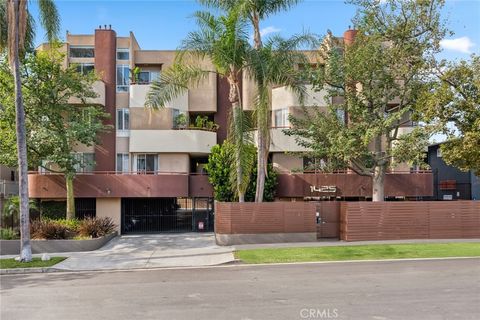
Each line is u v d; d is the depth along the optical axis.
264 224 22.20
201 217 28.61
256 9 21.31
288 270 14.98
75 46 31.11
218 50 20.48
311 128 23.97
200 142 29.47
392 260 16.95
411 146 22.33
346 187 27.58
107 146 30.00
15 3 17.67
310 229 22.48
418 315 8.79
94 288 12.50
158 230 28.48
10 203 23.97
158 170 29.80
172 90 21.11
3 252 20.69
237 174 21.78
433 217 23.28
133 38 31.42
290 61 21.31
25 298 11.24
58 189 26.92
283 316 8.83
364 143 21.95
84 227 22.95
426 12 23.42
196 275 14.48
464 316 8.71
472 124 22.28
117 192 27.05
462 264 15.78
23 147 18.00
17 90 17.86
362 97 24.27
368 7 23.92
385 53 23.55
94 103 28.97
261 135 21.56
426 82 23.70
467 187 37.81
